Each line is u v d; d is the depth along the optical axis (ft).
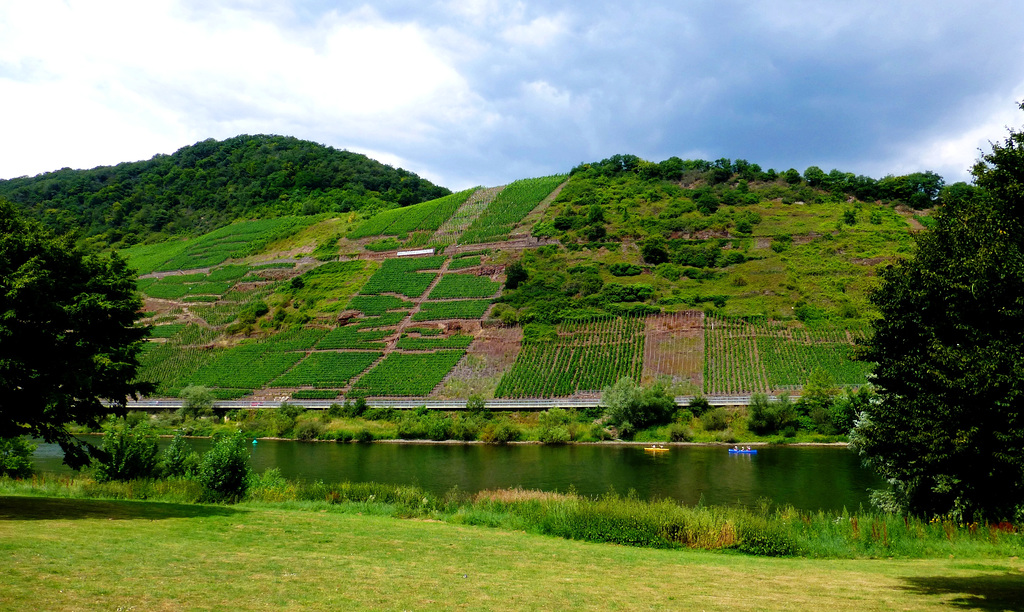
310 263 606.55
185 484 126.82
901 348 79.05
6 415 87.04
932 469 74.23
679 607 47.62
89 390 89.92
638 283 459.32
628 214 583.17
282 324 490.49
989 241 63.67
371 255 602.03
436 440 313.32
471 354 404.57
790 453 257.75
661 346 379.76
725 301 422.82
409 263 561.84
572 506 104.47
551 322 422.82
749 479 201.26
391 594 48.03
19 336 82.17
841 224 525.34
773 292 427.33
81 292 90.22
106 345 92.89
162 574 49.29
